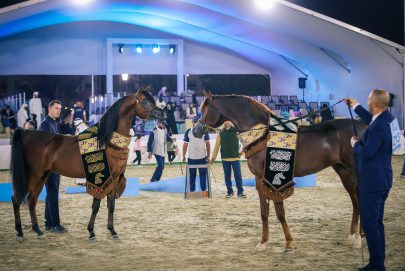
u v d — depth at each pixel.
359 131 6.82
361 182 5.52
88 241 7.48
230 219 8.98
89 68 30.33
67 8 24.70
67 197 12.10
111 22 30.38
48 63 29.98
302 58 28.83
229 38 30.41
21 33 29.50
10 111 24.52
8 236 7.90
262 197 6.77
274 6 23.28
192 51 31.72
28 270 6.00
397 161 20.03
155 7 26.56
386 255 6.36
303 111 26.14
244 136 6.87
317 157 6.80
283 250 6.72
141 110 7.54
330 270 5.76
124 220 9.07
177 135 22.58
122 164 7.57
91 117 24.56
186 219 9.07
